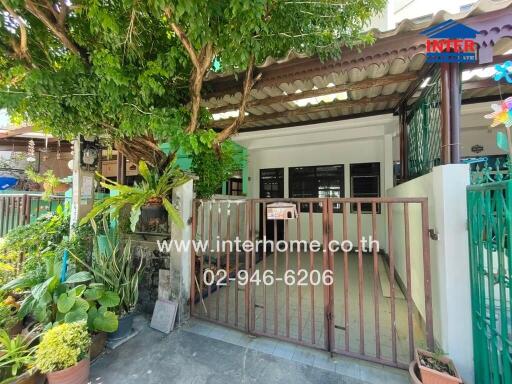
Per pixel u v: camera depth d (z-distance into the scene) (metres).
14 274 3.04
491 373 1.56
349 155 6.08
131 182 5.21
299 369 2.00
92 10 1.79
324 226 2.20
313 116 4.82
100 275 2.47
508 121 1.66
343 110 4.47
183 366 2.05
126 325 2.44
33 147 5.57
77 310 2.06
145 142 3.20
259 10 1.56
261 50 2.15
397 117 4.52
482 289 1.65
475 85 3.07
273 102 3.37
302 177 6.59
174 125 2.41
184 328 2.61
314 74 2.47
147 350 2.25
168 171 2.92
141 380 1.90
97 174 3.03
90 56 2.15
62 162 6.91
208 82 2.92
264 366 2.03
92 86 2.28
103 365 2.06
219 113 3.85
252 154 7.00
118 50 2.17
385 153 5.07
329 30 2.04
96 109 2.46
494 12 1.85
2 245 3.20
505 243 1.40
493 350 1.53
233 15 1.59
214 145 3.13
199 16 1.62
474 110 3.84
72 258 2.71
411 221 2.77
